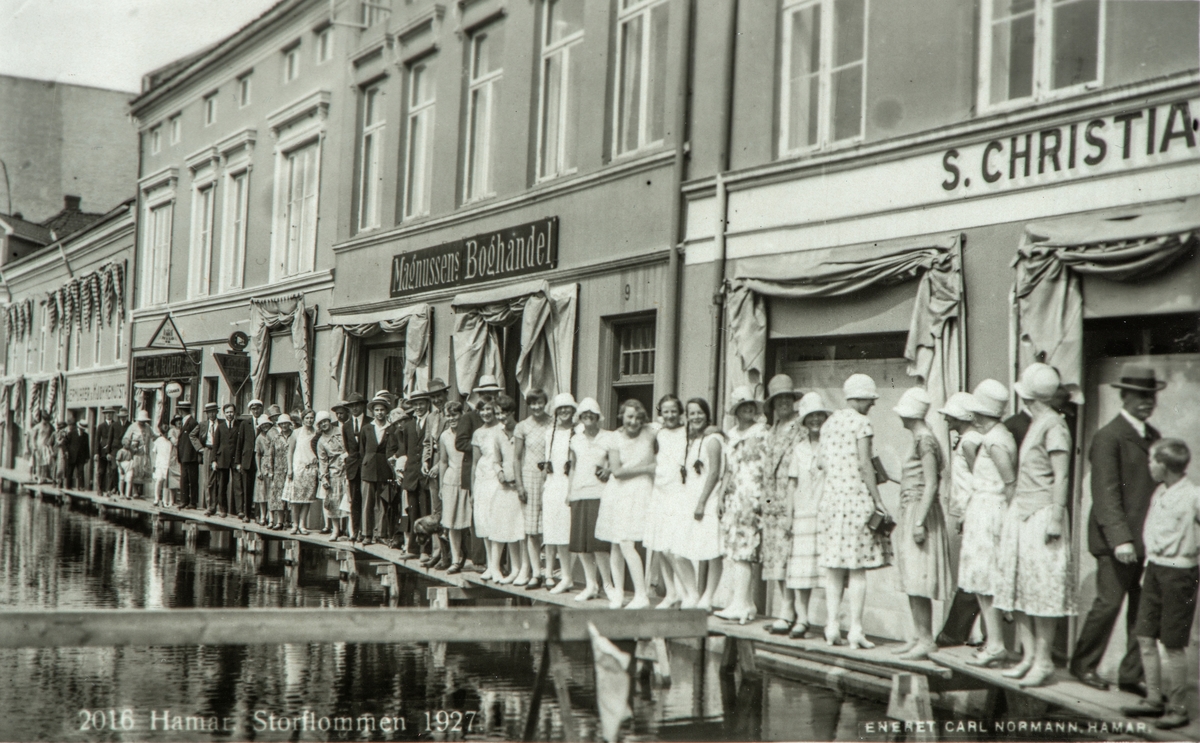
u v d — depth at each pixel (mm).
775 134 10625
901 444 9234
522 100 14203
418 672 7785
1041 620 7023
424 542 13297
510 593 10898
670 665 8188
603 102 12797
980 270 8492
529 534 11219
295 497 16562
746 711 6684
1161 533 6473
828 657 7723
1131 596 7031
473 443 11664
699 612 5879
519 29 14312
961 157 8680
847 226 9602
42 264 34375
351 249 18203
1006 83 8664
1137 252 7340
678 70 11578
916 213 9023
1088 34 8133
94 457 26797
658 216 11734
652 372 11914
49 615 5039
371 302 17438
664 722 6391
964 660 7555
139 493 24359
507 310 13938
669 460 9438
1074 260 7723
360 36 18297
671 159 11523
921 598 7742
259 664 7988
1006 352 8258
